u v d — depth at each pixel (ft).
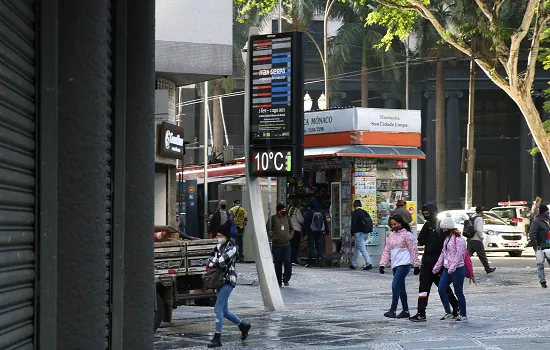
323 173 141.38
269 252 82.12
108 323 19.98
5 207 14.58
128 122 21.24
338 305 86.53
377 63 265.75
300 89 79.87
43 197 16.05
